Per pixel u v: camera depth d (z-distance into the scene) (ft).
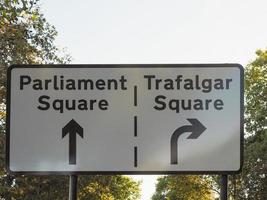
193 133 16.56
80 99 16.81
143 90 16.70
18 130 16.85
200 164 16.52
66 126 16.79
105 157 16.63
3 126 91.09
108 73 16.81
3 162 89.40
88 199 147.02
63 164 16.70
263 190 167.73
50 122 16.83
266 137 165.27
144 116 16.66
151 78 16.72
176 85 16.66
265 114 172.86
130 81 16.74
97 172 16.61
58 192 133.49
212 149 16.55
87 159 16.66
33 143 16.80
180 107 16.62
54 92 16.90
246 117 175.94
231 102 16.60
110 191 171.53
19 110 16.90
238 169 16.40
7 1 66.18
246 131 175.22
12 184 124.98
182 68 16.69
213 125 16.58
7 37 82.94
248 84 179.11
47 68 16.90
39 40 109.91
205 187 192.75
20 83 16.96
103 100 16.79
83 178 138.21
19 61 87.51
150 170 16.52
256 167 165.99
